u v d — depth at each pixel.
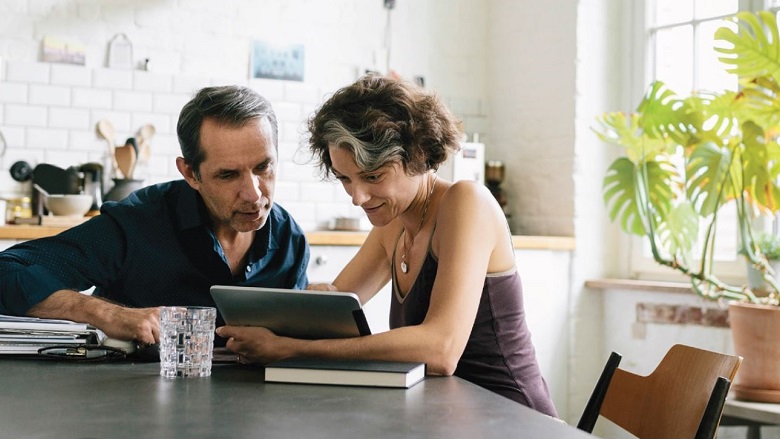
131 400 1.36
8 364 1.72
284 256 2.24
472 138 5.23
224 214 1.98
